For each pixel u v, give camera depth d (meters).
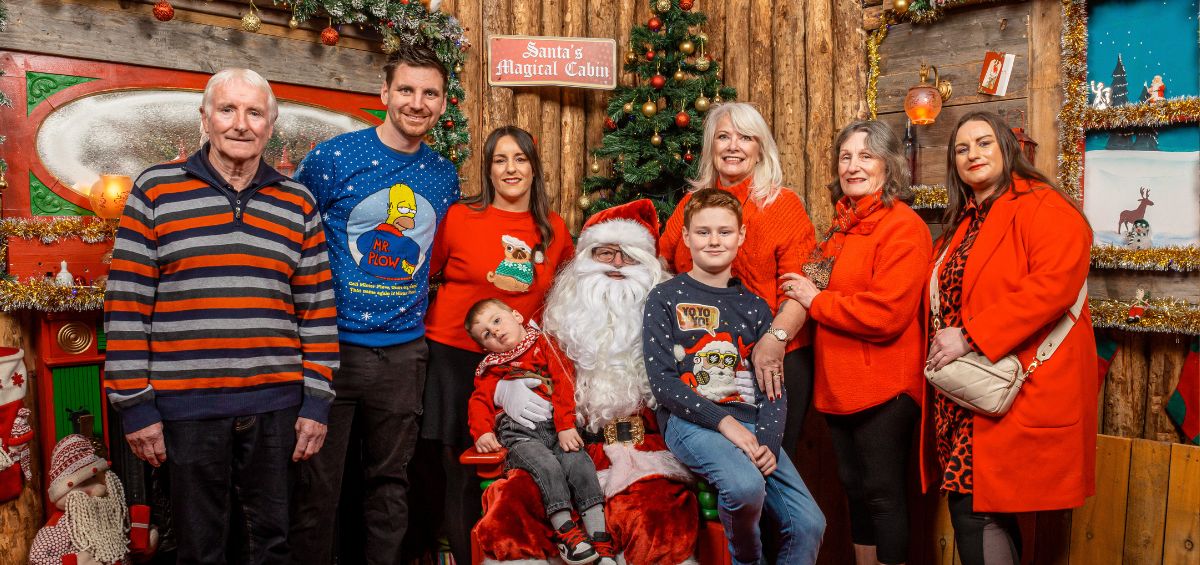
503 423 2.97
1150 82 3.31
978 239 2.74
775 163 3.19
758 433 2.73
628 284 2.99
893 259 2.86
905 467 2.97
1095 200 3.46
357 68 3.90
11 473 3.06
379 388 3.05
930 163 3.92
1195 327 3.12
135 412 2.41
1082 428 2.64
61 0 3.16
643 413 2.97
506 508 2.72
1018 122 3.65
